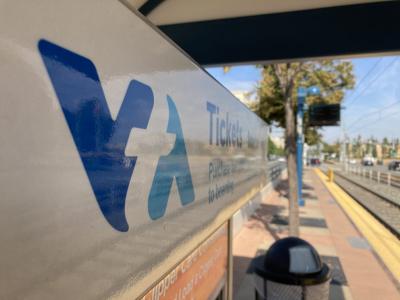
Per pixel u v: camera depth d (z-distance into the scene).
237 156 3.04
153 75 1.34
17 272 0.72
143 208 1.26
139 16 1.22
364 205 13.07
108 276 1.04
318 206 13.41
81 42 0.91
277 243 2.66
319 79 13.34
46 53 0.80
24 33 0.74
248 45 3.73
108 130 1.03
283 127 15.86
